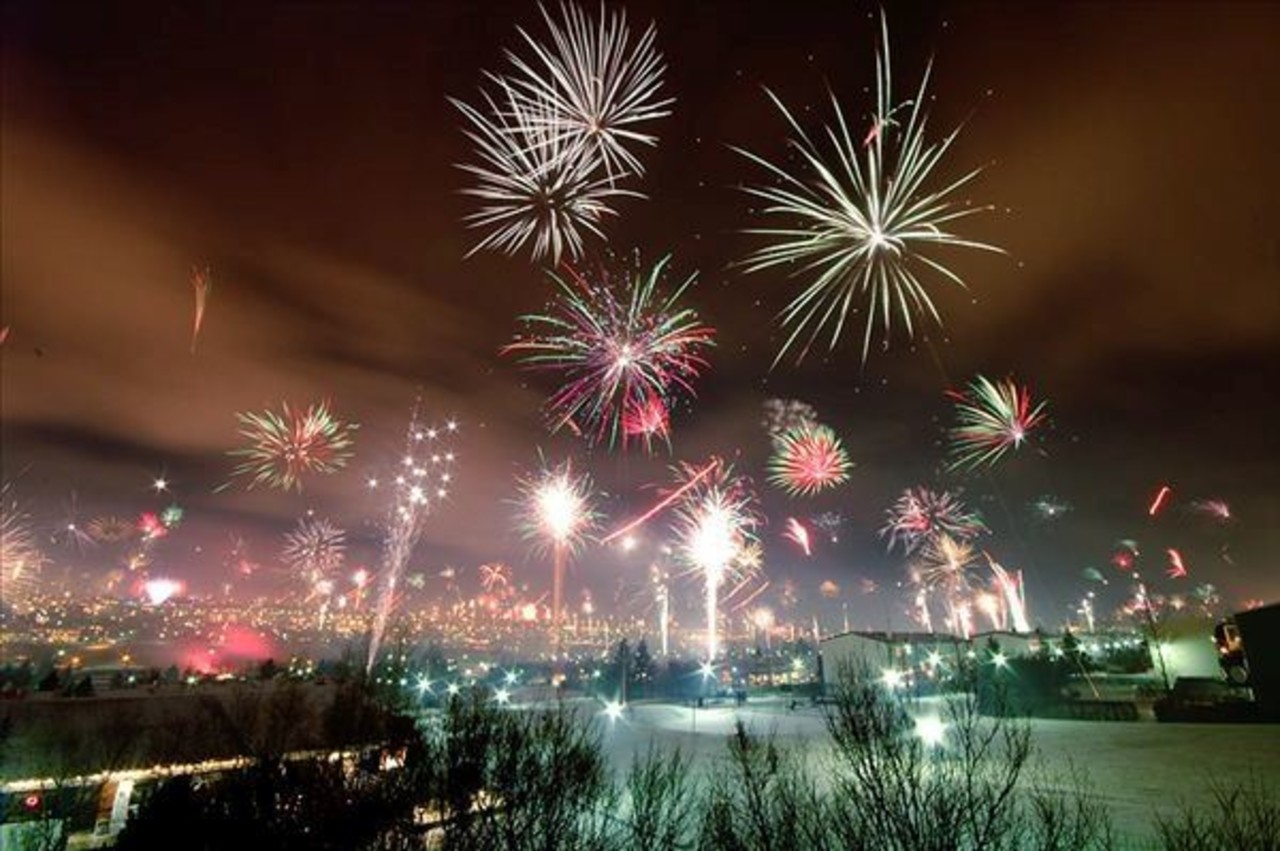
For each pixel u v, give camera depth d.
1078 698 34.38
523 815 7.51
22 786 13.15
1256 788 15.73
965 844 6.36
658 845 7.35
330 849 7.60
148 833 8.02
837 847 6.51
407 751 8.45
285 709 14.23
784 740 15.50
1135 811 13.46
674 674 56.91
